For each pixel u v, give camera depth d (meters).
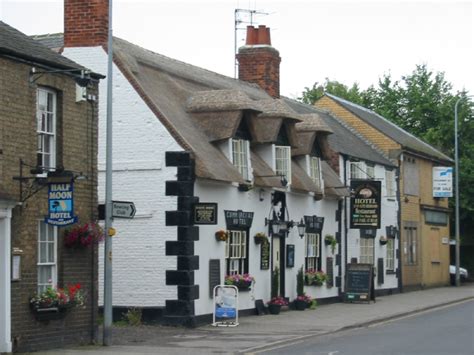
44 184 19.08
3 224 18.23
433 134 56.38
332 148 37.69
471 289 48.22
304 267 33.69
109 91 20.55
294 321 27.59
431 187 50.19
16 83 18.91
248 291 28.94
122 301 25.80
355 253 38.78
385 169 43.09
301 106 41.91
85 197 21.09
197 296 25.64
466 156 55.47
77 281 20.86
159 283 25.47
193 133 26.97
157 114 25.77
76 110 20.89
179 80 29.70
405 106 60.81
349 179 38.62
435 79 60.38
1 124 18.38
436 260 50.81
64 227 20.48
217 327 25.53
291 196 32.44
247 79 37.41
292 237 32.56
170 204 25.45
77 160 20.88
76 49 26.44
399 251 44.47
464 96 56.38
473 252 58.66
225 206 27.47
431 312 32.91
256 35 37.50
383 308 33.44
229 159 27.66
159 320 25.39
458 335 23.78
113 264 25.89
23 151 19.06
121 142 26.03
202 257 26.03
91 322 21.31
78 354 18.83
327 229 36.03
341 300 37.16
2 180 18.38
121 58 26.30
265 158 30.59
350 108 45.66
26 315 19.02
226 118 27.70
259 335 23.55
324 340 23.00
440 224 51.69
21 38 20.20
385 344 21.67
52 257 20.25
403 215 45.19
